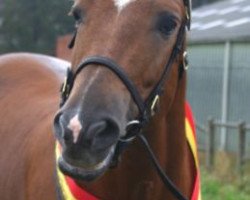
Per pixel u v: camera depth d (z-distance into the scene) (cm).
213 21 1844
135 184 333
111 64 285
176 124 341
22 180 387
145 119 304
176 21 306
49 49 3888
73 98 276
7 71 484
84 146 267
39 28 3919
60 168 274
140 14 296
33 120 420
